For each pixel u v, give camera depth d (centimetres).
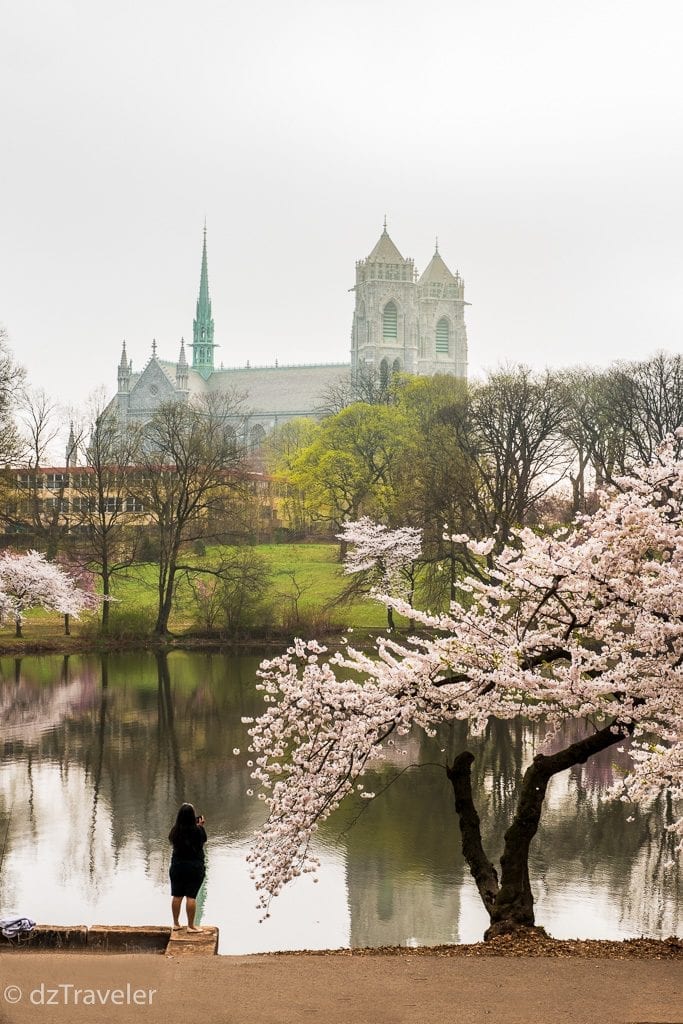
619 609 1956
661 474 2048
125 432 11188
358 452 11544
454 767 2166
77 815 3825
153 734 5300
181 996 1326
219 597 9394
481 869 2061
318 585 10556
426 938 2652
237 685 6931
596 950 1698
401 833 3547
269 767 2038
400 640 8531
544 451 8400
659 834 3497
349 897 2953
